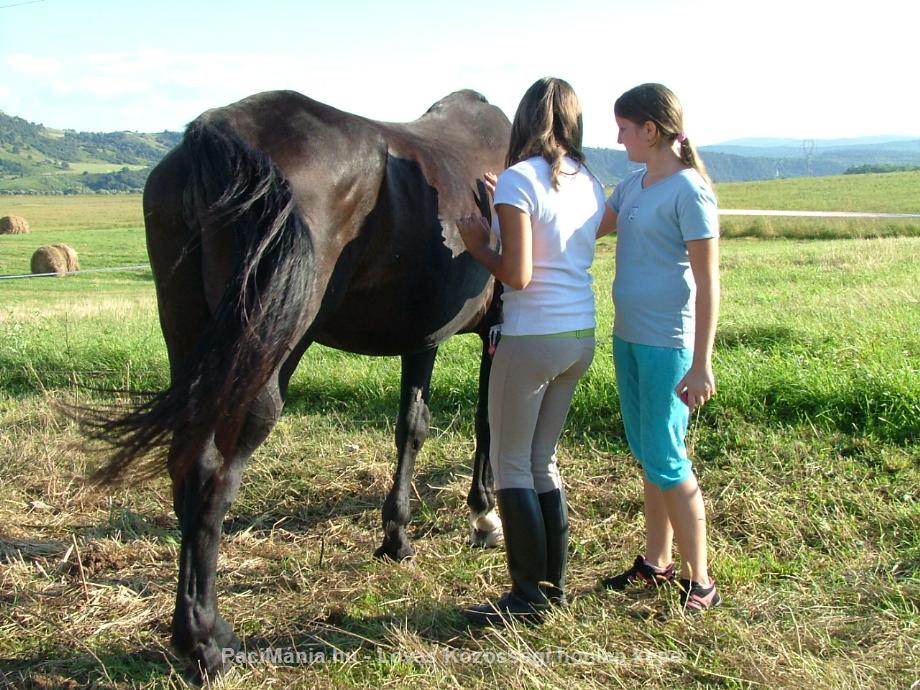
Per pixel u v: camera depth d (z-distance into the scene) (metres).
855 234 23.55
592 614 3.04
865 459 4.32
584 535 3.76
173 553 3.71
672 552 3.55
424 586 3.32
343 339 3.17
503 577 3.44
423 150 3.20
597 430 5.07
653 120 2.90
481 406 3.79
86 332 8.52
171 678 2.65
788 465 4.28
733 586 3.20
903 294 9.12
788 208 33.62
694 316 3.01
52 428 5.45
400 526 3.65
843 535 3.57
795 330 7.08
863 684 2.50
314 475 4.62
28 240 33.19
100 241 32.59
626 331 3.05
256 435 2.50
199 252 2.54
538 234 2.81
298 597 3.28
